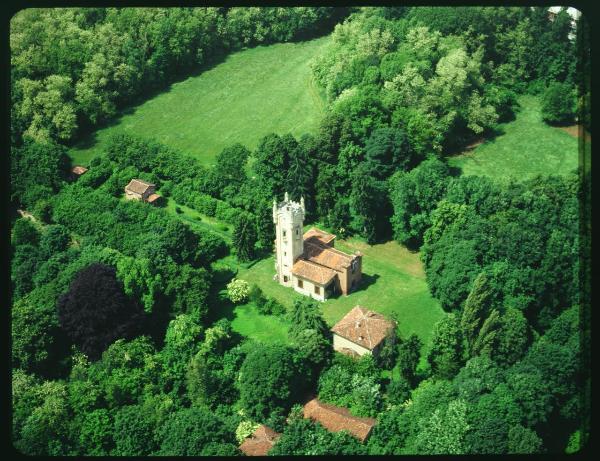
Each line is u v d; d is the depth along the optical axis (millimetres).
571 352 139875
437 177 181250
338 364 148500
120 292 158000
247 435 136125
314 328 152250
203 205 199000
